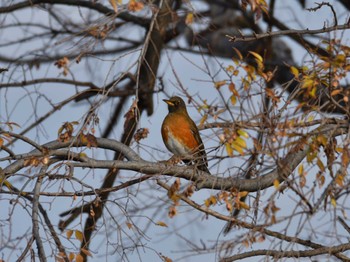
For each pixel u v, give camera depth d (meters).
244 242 9.80
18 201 10.39
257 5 11.15
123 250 10.52
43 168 11.14
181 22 17.03
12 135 11.48
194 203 10.63
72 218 13.95
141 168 11.77
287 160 9.92
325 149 9.86
